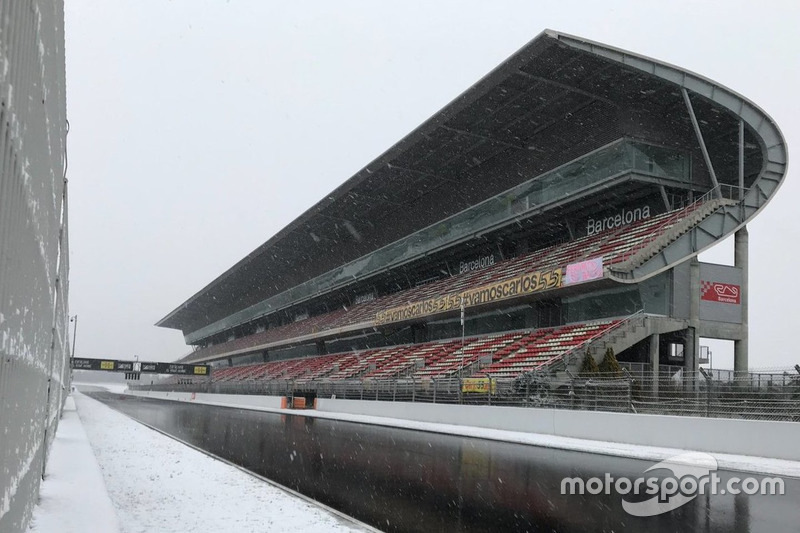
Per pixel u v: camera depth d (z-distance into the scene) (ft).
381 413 118.83
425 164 143.64
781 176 104.22
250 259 235.81
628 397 70.38
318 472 47.78
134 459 50.03
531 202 123.85
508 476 45.47
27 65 10.63
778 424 53.11
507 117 119.75
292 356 244.22
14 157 10.02
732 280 102.94
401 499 36.32
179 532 24.90
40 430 25.40
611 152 106.22
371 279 190.08
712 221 99.71
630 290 98.32
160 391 324.80
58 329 37.63
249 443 71.46
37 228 14.73
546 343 105.09
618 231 112.98
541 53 96.32
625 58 95.61
